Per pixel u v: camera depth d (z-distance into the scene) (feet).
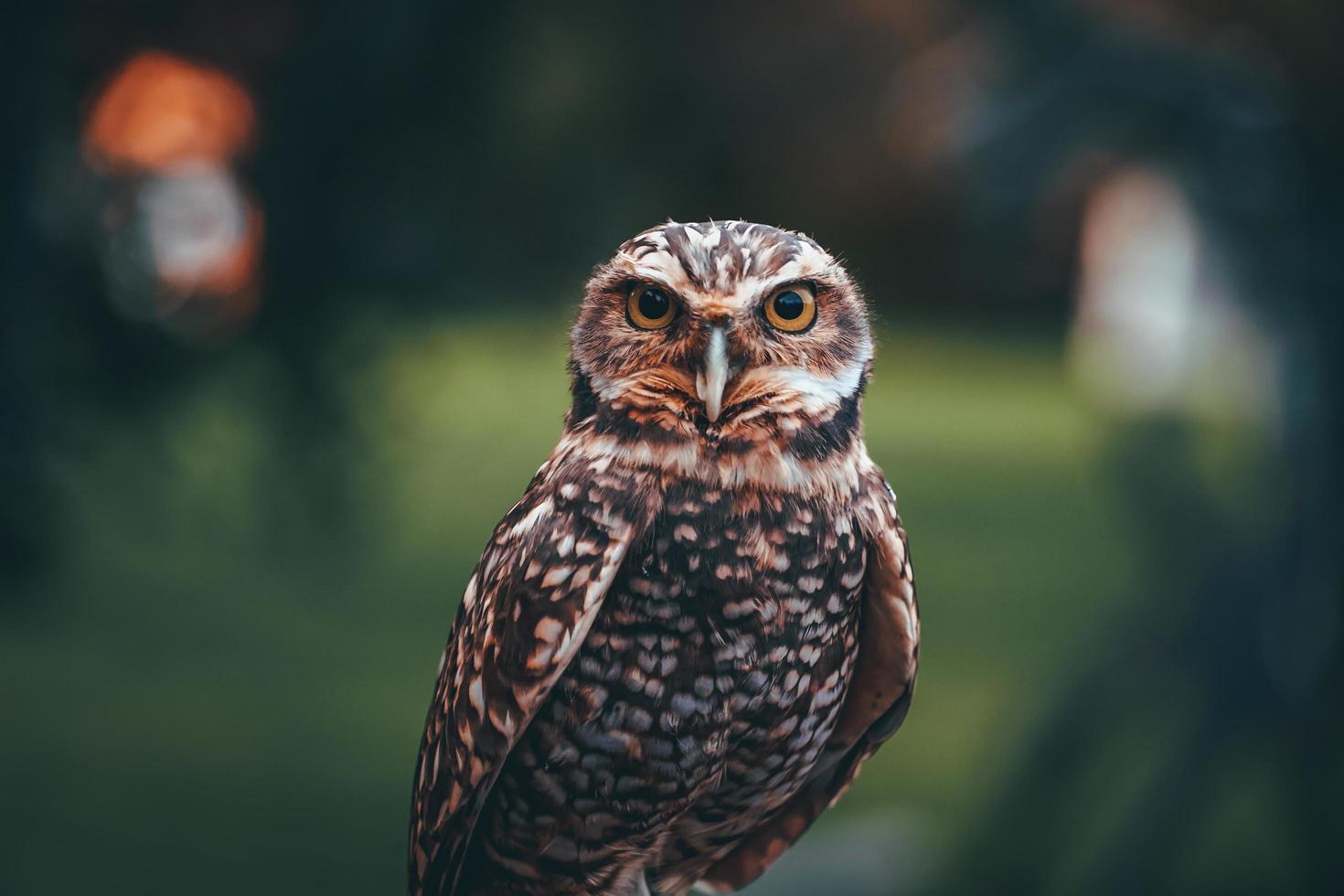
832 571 13.39
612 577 13.05
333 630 43.91
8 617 41.19
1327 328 23.15
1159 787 26.11
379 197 22.76
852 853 31.27
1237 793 35.27
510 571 13.43
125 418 24.95
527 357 30.60
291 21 22.35
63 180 22.82
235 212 22.77
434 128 22.86
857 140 79.15
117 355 23.59
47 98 22.62
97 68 22.52
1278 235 23.11
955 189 26.66
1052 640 44.45
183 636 42.11
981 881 28.84
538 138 23.81
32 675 38.99
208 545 50.49
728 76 25.41
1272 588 24.76
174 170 22.56
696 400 13.19
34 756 34.22
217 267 23.02
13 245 22.76
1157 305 67.77
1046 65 24.08
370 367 24.03
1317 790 25.04
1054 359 106.42
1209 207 24.04
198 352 23.72
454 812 13.94
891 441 78.43
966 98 25.89
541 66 23.97
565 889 14.42
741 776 13.99
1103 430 59.88
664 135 24.94
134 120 22.45
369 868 30.35
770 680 13.43
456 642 14.10
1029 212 25.49
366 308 23.25
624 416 13.35
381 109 22.24
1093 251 79.66
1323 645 24.39
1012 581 51.21
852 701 14.52
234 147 22.57
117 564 48.78
